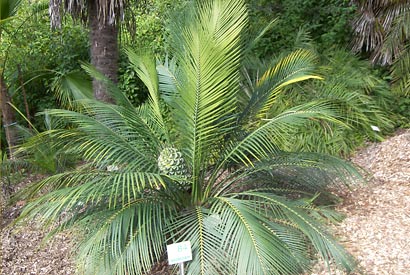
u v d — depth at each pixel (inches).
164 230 118.2
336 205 151.9
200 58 111.2
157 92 135.0
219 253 109.7
